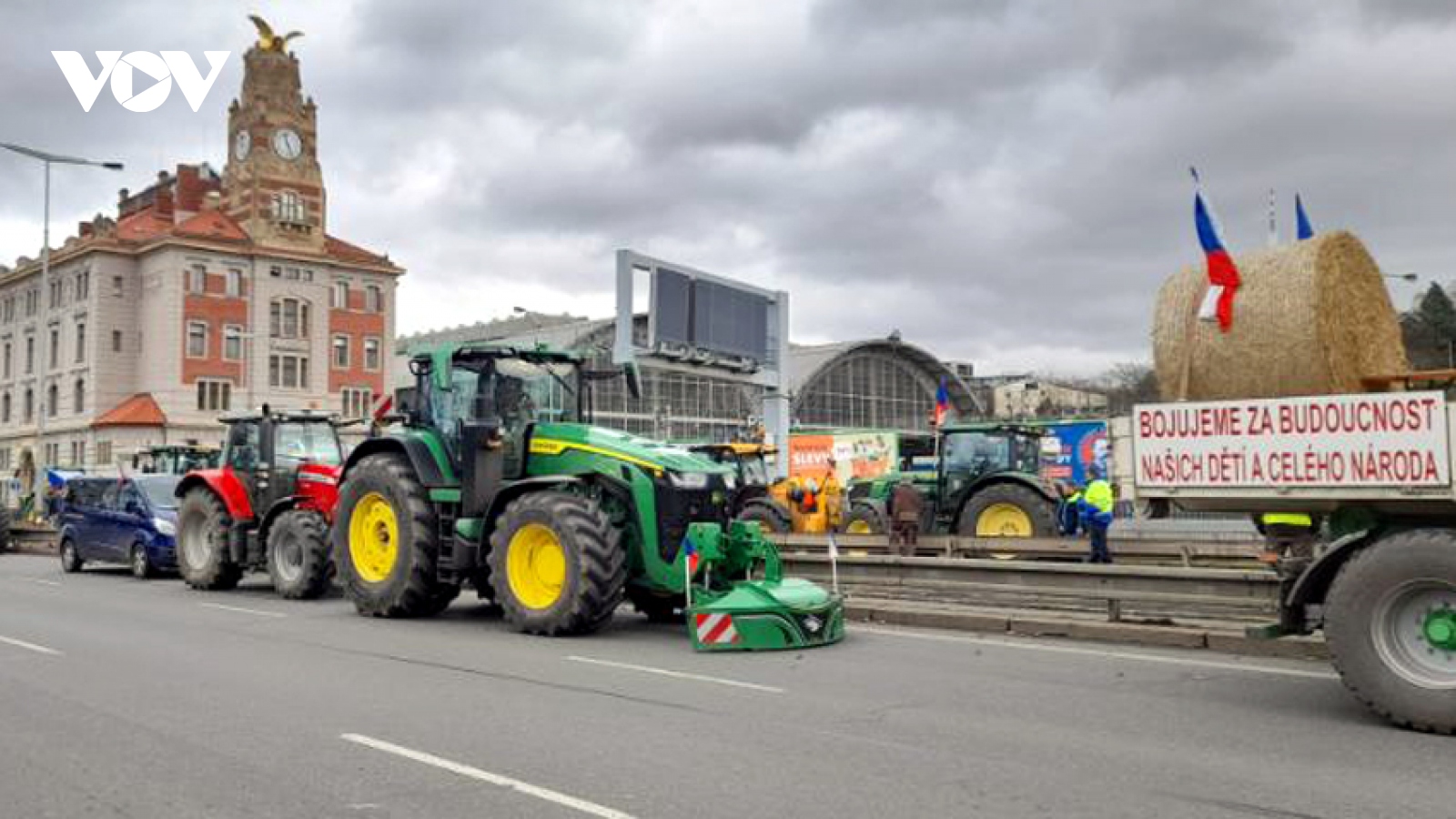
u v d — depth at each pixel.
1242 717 7.61
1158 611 11.84
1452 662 7.01
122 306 68.19
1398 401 7.22
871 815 5.42
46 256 38.38
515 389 12.98
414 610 13.31
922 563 13.47
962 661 10.04
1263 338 7.85
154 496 20.41
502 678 9.17
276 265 69.31
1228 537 19.86
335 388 71.69
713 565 11.47
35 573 21.69
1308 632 8.14
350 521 13.79
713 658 10.21
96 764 6.50
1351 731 7.20
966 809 5.52
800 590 11.24
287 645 11.10
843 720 7.53
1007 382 120.06
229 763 6.50
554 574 11.68
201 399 66.62
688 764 6.38
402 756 6.60
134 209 83.25
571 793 5.82
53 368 71.56
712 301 38.62
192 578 17.75
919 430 81.94
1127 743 6.88
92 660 10.20
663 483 11.73
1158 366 8.47
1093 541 17.59
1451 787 5.88
